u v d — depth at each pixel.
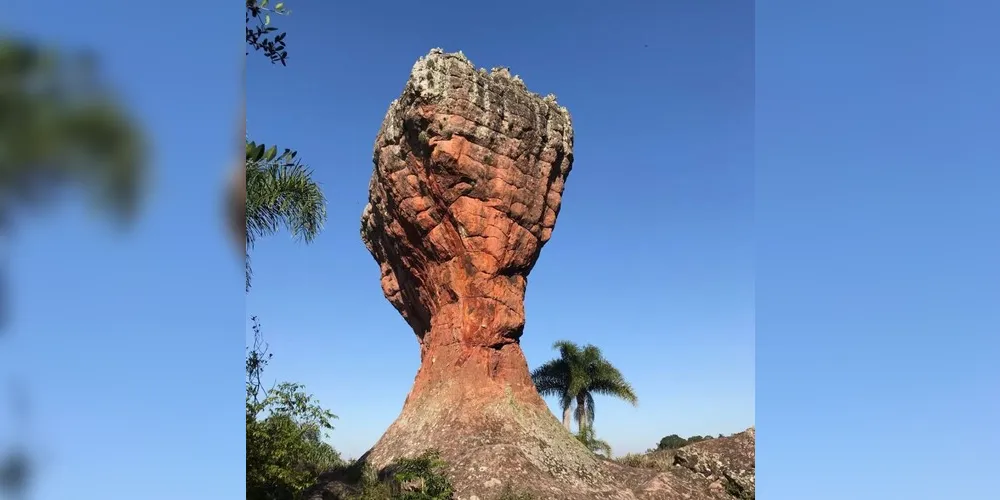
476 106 32.66
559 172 36.09
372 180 38.16
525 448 29.52
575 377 50.84
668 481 30.42
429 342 36.97
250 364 17.77
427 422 31.84
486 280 33.00
